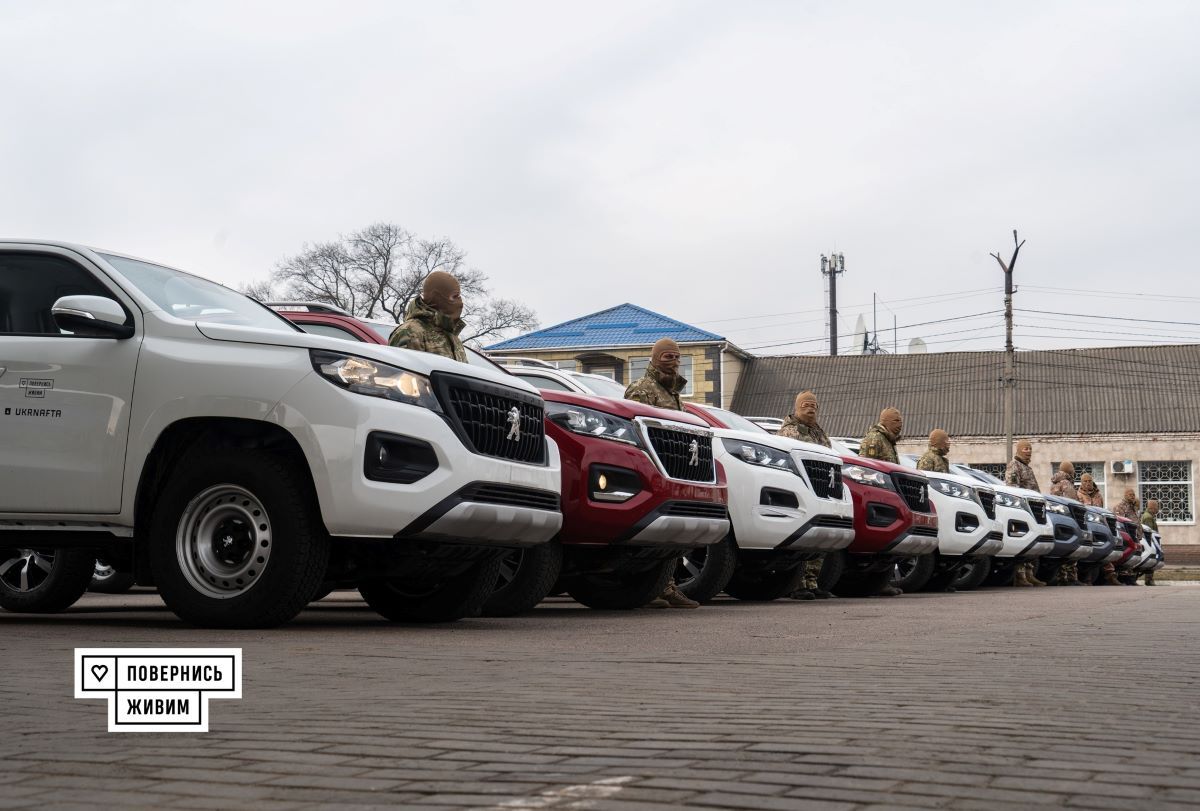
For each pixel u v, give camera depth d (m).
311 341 5.85
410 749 2.65
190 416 5.88
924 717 3.17
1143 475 44.09
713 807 2.06
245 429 5.88
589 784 2.26
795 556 9.80
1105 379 46.56
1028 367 47.97
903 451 45.56
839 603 10.33
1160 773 2.40
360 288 44.94
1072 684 3.97
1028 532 16.22
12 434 6.16
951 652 5.16
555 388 8.83
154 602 9.90
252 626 5.79
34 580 7.54
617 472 7.49
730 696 3.60
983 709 3.34
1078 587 17.17
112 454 6.01
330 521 5.65
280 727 2.96
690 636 6.01
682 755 2.57
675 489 7.77
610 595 8.66
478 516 5.91
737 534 9.36
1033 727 3.00
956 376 48.16
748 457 9.45
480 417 6.13
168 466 6.11
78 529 6.18
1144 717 3.21
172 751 2.63
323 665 4.39
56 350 6.16
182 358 5.95
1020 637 6.11
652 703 3.43
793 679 4.06
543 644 5.39
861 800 2.12
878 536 11.65
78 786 2.27
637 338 46.41
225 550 5.83
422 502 5.71
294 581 5.66
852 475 11.70
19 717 3.16
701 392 46.44
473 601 6.73
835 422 47.03
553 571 7.45
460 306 7.45
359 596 12.21
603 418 7.55
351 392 5.71
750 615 8.02
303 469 5.78
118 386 6.04
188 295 6.62
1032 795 2.18
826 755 2.58
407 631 6.03
